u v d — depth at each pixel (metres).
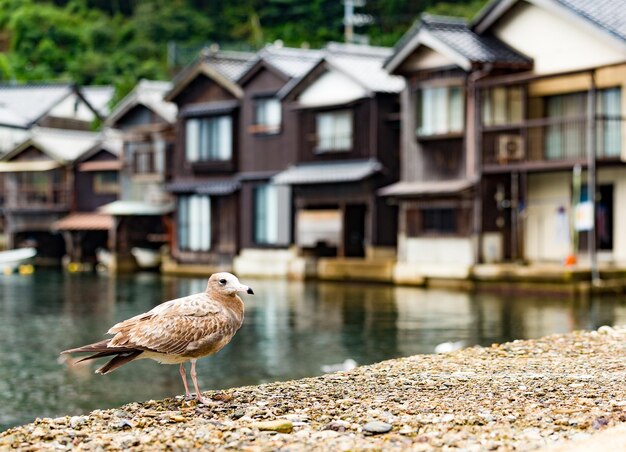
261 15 70.50
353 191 37.66
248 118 42.53
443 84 32.88
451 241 32.69
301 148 39.66
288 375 16.72
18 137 58.53
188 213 45.09
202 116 44.22
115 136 54.44
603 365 10.42
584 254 30.39
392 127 37.44
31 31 75.81
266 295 31.41
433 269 32.91
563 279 27.92
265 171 41.81
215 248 43.81
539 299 27.56
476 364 10.73
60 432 7.75
